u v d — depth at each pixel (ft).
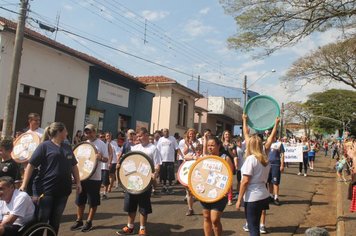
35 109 53.36
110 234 24.16
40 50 53.36
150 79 94.68
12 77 39.29
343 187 47.16
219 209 19.53
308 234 11.63
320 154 163.94
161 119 91.61
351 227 25.82
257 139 19.31
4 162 20.66
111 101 70.44
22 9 39.91
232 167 20.54
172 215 30.09
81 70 62.13
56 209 19.63
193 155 27.48
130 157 24.14
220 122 143.95
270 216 31.04
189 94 100.32
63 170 19.69
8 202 17.51
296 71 96.63
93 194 24.81
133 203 24.06
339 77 94.99
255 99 23.39
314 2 39.81
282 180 55.93
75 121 61.41
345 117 223.71
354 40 48.14
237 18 42.65
